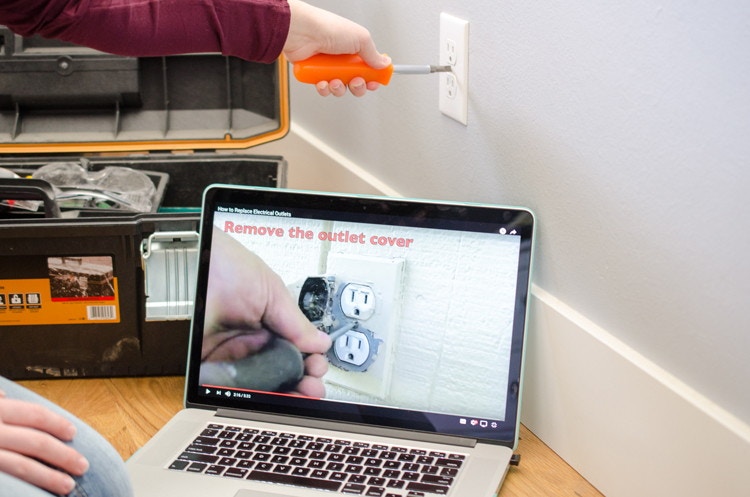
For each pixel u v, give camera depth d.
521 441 0.98
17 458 0.64
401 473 0.86
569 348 0.91
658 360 0.81
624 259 0.83
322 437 0.92
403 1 1.11
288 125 1.29
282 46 0.92
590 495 0.89
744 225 0.70
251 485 0.85
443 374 0.93
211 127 1.30
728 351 0.73
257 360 0.97
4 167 1.23
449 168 1.08
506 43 0.93
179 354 1.07
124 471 0.73
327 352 0.96
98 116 1.30
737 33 0.67
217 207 0.98
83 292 1.03
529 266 0.92
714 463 0.76
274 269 0.97
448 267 0.94
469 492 0.84
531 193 0.94
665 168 0.76
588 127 0.84
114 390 1.07
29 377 1.07
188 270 1.04
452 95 1.03
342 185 1.36
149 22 0.89
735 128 0.69
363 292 0.95
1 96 1.26
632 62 0.77
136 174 1.20
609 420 0.87
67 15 0.87
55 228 1.00
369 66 0.97
